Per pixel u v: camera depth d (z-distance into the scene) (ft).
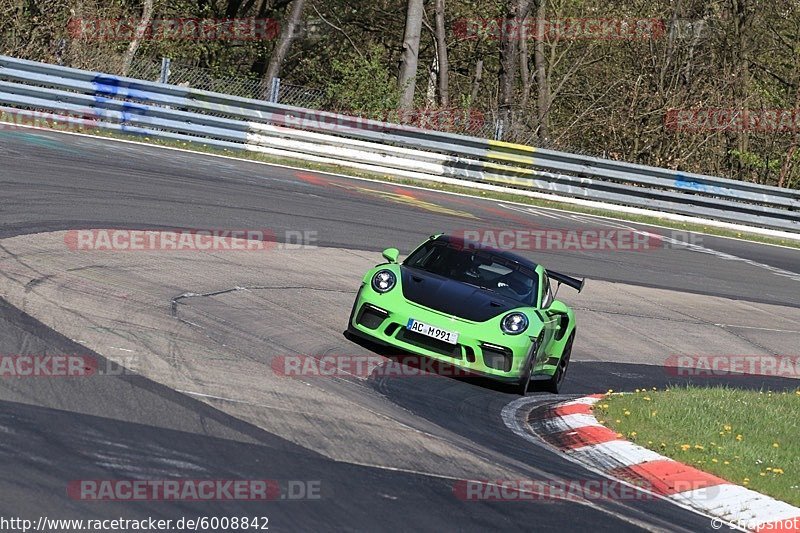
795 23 423.64
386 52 472.85
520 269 123.75
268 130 258.78
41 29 273.33
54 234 133.18
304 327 118.01
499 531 61.52
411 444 78.48
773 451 101.09
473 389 109.60
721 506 81.92
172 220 160.66
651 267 222.89
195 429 69.97
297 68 457.27
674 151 380.58
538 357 115.55
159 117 246.68
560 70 473.67
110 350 87.40
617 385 134.62
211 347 97.30
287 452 68.95
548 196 285.43
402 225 204.74
